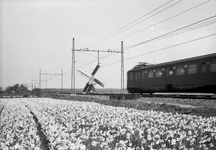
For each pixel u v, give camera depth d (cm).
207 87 2081
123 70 3328
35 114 1708
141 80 2941
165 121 1219
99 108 1889
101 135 1030
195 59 2202
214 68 2014
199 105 1858
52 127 1096
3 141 966
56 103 2591
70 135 1006
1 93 6588
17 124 1231
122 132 1005
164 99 2264
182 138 895
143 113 1573
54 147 848
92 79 5481
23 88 8219
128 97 2597
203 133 1054
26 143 900
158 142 858
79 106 2139
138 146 854
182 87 2341
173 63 2458
